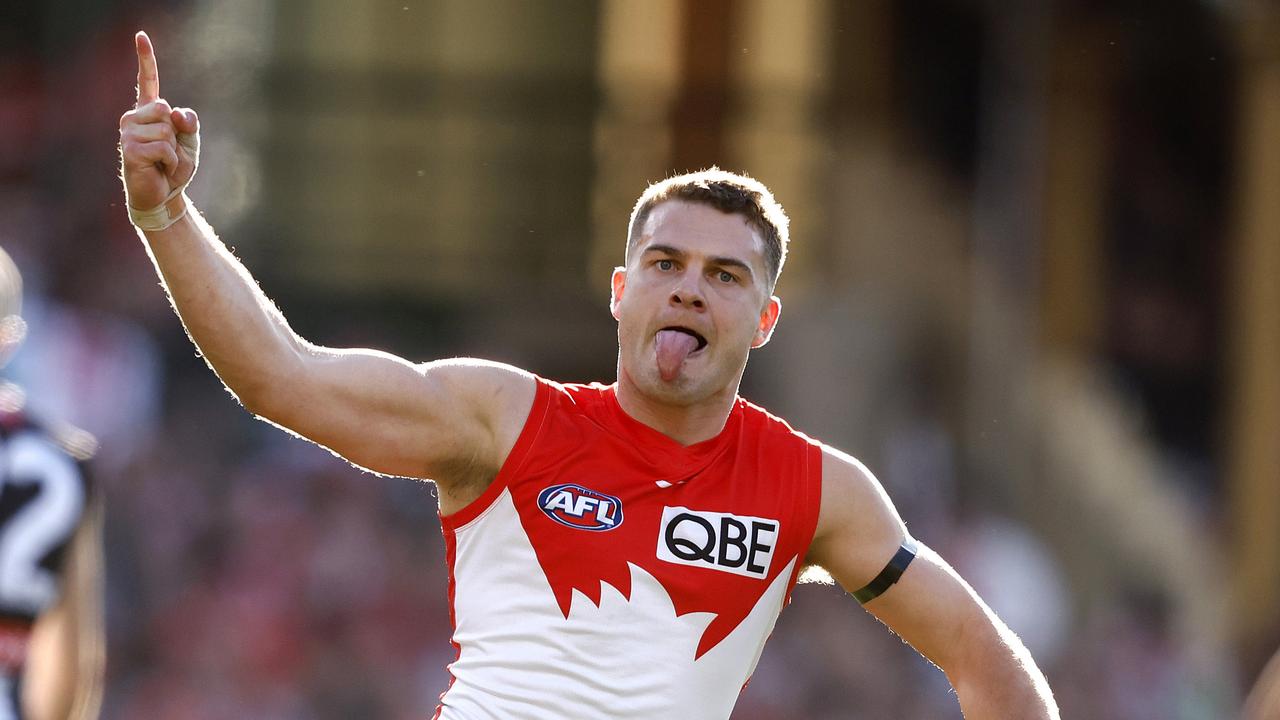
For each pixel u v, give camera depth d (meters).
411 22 49.09
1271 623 45.75
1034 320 48.97
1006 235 49.25
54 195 48.53
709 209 12.11
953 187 49.62
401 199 49.25
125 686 37.09
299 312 49.47
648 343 11.94
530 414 11.87
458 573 11.98
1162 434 48.75
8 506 16.05
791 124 48.59
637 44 48.97
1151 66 49.28
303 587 38.84
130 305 46.56
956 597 12.85
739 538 12.01
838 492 12.47
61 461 16.39
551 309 49.41
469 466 11.77
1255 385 47.97
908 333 48.69
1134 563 47.00
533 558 11.70
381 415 11.28
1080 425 48.16
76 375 42.03
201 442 42.75
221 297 10.77
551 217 49.25
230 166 48.78
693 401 11.95
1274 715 17.11
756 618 12.12
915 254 48.94
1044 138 49.38
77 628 16.36
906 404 48.34
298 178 49.16
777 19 48.59
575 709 11.59
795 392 48.12
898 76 49.28
